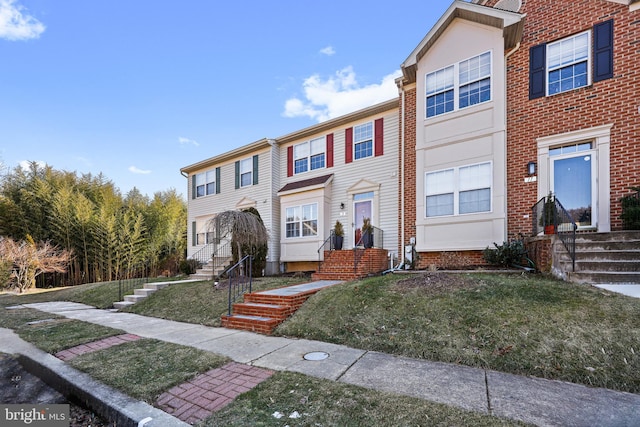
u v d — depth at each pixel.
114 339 5.63
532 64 8.01
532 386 3.24
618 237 5.94
